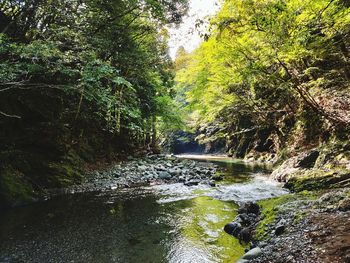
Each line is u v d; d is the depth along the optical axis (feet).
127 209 25.58
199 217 22.94
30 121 33.99
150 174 45.55
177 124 93.66
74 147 44.91
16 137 32.09
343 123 37.70
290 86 42.93
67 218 22.81
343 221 15.23
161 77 79.66
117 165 54.85
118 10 46.37
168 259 15.34
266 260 13.41
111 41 45.83
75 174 37.70
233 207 25.79
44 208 26.03
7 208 25.89
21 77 29.96
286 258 12.91
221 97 69.15
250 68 40.70
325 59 42.39
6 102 31.48
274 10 24.47
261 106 65.41
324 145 37.86
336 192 20.44
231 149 105.50
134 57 51.44
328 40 30.25
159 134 125.29
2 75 25.05
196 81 78.59
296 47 29.48
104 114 50.31
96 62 30.48
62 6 37.65
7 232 19.63
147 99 71.05
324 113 40.09
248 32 33.78
